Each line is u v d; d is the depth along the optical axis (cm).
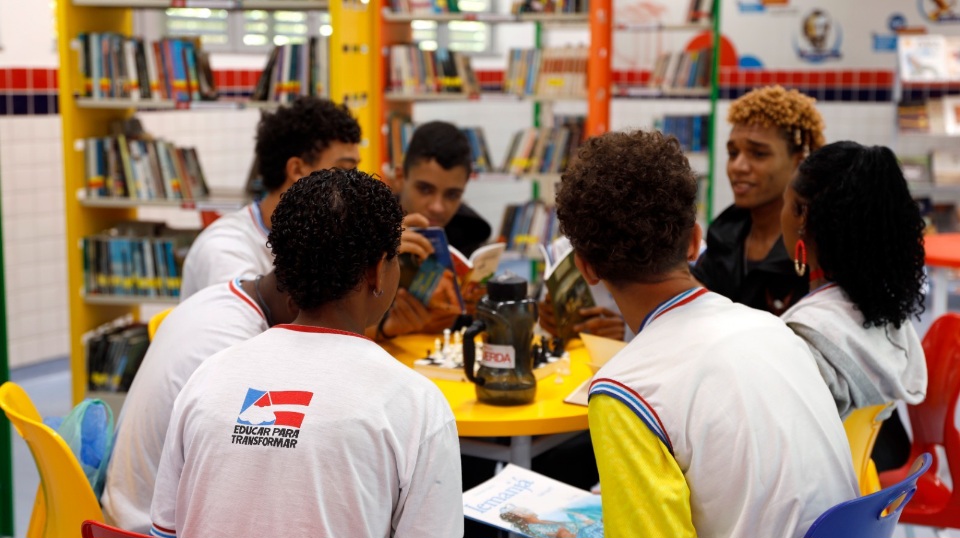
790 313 182
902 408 458
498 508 181
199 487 134
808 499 133
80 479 173
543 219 554
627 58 772
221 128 654
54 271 568
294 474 130
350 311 142
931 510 228
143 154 456
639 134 145
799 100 243
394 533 137
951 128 680
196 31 655
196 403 138
